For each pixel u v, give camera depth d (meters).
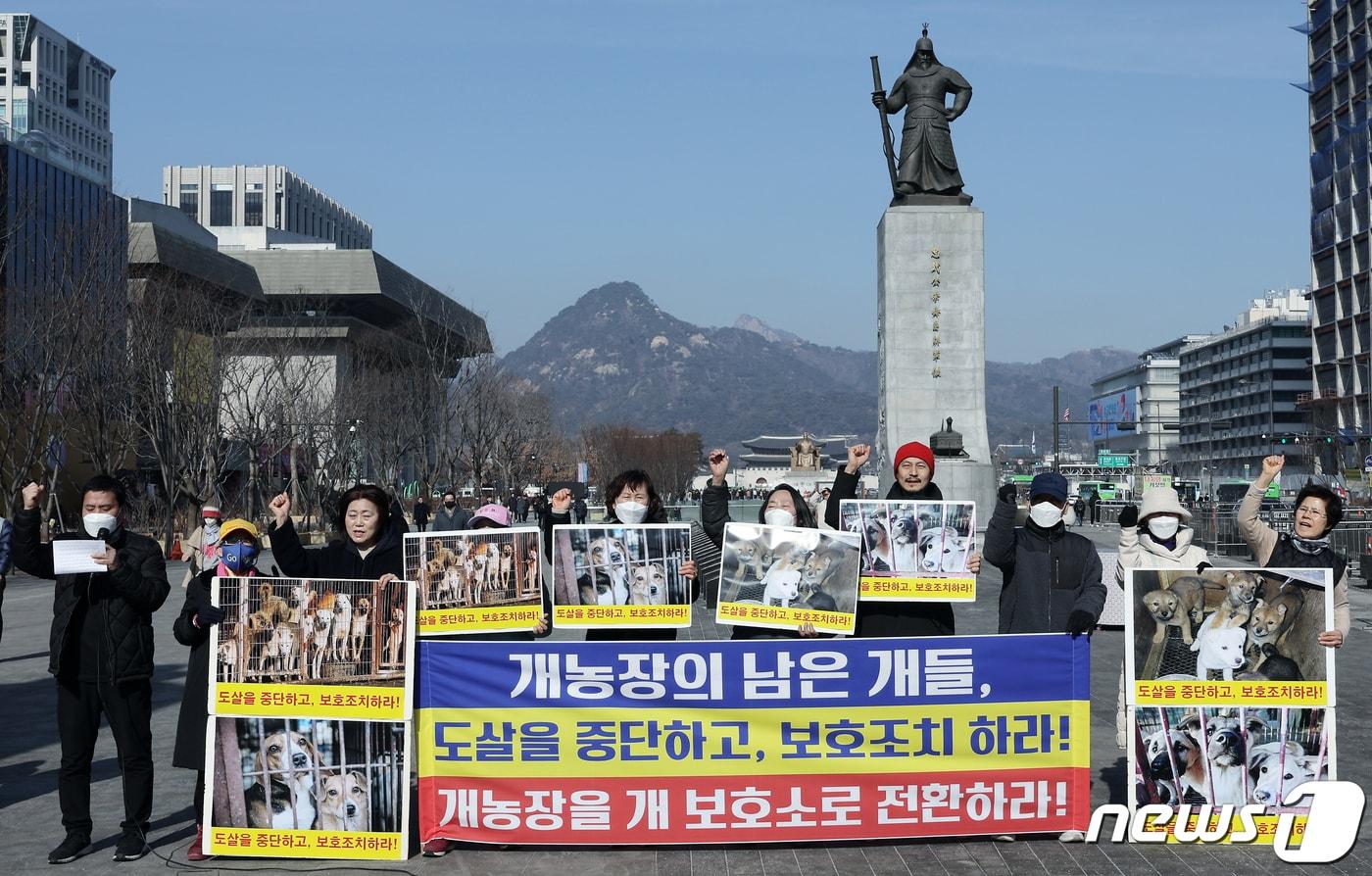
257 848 8.43
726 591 9.05
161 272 58.69
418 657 8.67
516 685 8.62
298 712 8.46
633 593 9.16
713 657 8.62
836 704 8.64
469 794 8.63
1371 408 97.00
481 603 8.84
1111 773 10.78
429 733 8.65
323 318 75.62
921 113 40.88
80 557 8.12
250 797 8.45
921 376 40.44
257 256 95.56
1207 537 39.81
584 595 9.14
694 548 10.56
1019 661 8.73
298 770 8.45
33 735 12.82
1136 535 9.48
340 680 8.48
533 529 8.91
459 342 86.12
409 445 72.88
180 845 8.88
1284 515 39.62
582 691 8.62
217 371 50.41
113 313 44.47
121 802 10.13
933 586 9.39
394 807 8.45
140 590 8.44
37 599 29.95
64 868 8.34
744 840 8.62
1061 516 9.27
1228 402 163.50
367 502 8.95
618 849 8.70
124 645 8.50
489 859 8.48
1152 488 9.33
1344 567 9.10
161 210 95.50
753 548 9.05
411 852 8.66
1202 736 8.77
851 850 8.64
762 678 8.62
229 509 50.81
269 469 55.47
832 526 10.23
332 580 8.54
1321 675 8.74
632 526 9.21
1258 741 8.74
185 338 50.00
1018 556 9.42
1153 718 8.80
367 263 95.19
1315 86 104.50
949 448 38.34
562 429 176.75
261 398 61.41
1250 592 8.80
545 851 8.69
